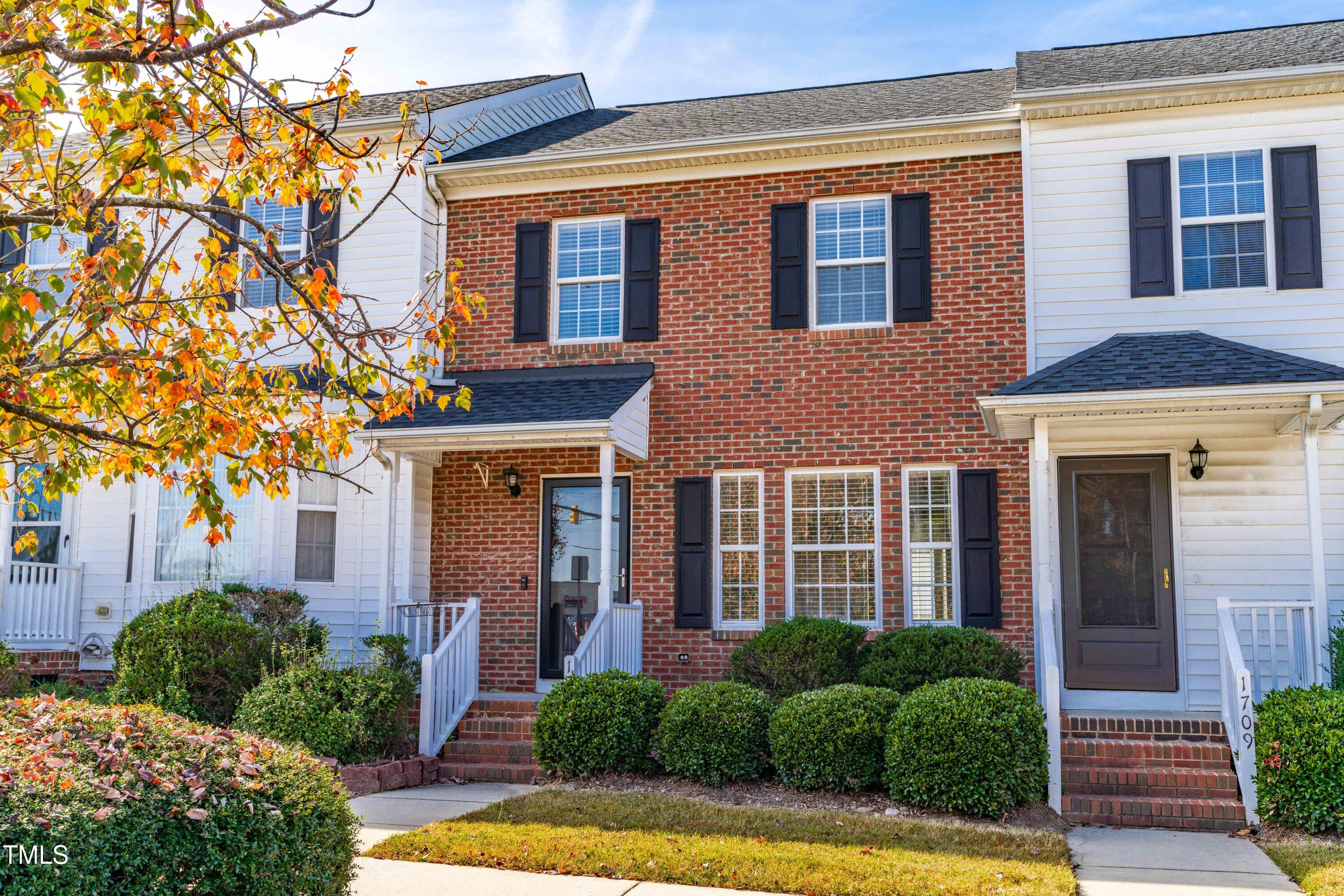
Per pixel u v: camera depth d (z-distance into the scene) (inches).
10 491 523.8
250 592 486.3
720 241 516.7
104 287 241.4
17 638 526.0
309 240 539.2
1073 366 416.2
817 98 595.8
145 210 304.2
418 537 518.0
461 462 533.0
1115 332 457.4
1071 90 458.3
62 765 194.2
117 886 176.6
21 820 170.1
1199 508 442.9
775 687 433.1
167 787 192.5
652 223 524.4
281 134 253.6
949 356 483.8
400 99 603.2
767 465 498.3
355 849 241.1
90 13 226.1
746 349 506.9
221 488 520.7
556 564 521.3
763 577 493.4
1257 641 383.9
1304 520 433.1
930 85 590.9
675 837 306.8
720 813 335.9
